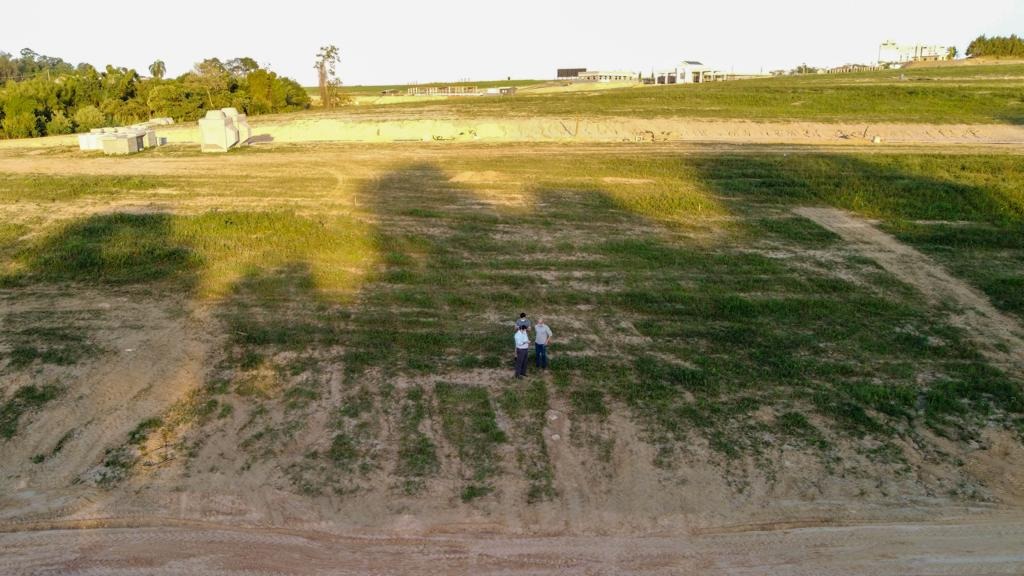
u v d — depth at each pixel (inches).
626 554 425.7
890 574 405.4
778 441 532.4
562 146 1713.8
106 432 541.0
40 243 924.6
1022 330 719.1
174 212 1101.1
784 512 463.2
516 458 512.4
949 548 427.5
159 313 735.7
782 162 1430.9
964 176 1273.4
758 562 418.0
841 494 479.8
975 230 1009.5
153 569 408.8
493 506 467.5
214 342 674.2
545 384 606.5
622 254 928.3
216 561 416.5
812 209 1133.1
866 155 1488.7
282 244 943.0
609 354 663.1
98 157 1595.7
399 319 731.4
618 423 552.4
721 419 558.3
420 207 1140.5
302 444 527.2
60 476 495.5
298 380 610.2
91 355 647.8
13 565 411.2
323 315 736.3
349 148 1702.8
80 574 404.2
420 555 424.5
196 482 489.4
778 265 892.0
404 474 495.8
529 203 1168.8
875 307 768.9
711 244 971.9
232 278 826.2
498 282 835.4
